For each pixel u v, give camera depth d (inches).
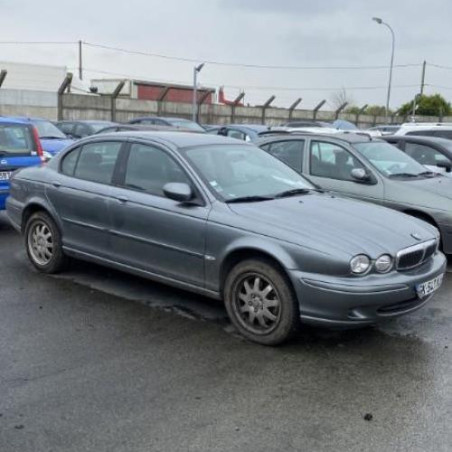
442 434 132.3
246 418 137.7
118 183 221.5
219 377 158.7
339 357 173.3
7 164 329.1
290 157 327.6
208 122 1235.2
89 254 232.1
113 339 183.3
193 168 201.9
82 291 229.5
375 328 197.5
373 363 169.6
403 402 146.6
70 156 246.1
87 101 1064.2
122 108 1111.0
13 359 167.0
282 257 172.6
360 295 164.7
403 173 305.1
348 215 191.6
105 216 221.1
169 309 211.2
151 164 214.5
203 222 190.7
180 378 157.5
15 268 260.5
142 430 131.6
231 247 183.2
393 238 179.3
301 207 194.7
